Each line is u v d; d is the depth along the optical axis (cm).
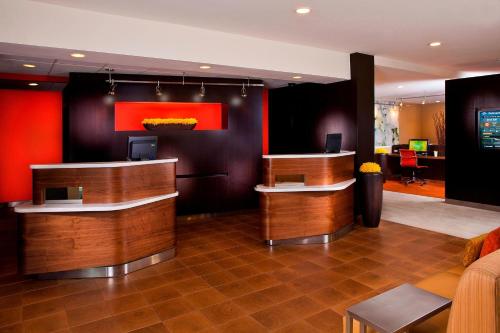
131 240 425
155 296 362
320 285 384
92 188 408
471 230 597
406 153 1106
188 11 406
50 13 380
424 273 415
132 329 300
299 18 436
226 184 735
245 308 334
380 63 679
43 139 838
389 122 1472
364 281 394
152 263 450
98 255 409
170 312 329
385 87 1023
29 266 398
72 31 393
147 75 683
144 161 444
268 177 522
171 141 690
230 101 734
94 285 390
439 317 227
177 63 480
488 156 742
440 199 870
